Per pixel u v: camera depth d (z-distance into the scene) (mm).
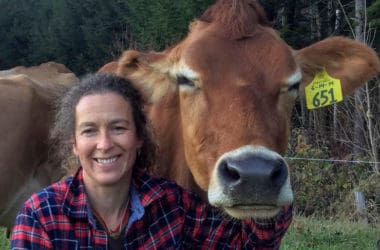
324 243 3213
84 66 11664
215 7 1476
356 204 4676
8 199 2031
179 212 1317
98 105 1233
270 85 1340
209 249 1346
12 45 13883
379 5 5992
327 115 6445
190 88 1402
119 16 10930
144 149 1334
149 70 1607
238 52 1370
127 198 1289
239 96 1308
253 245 1360
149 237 1274
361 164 5176
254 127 1264
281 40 1437
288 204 1225
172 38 7512
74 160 1507
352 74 1691
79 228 1227
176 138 1612
